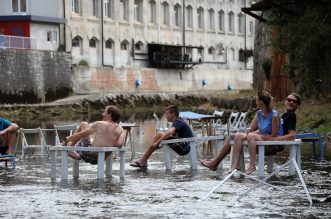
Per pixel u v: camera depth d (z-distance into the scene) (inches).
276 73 2800.2
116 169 1331.2
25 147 1598.2
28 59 4613.7
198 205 922.7
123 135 1210.6
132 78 5693.9
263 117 1197.1
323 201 943.0
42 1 5032.0
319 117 2076.8
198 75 6471.5
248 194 999.6
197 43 6756.9
